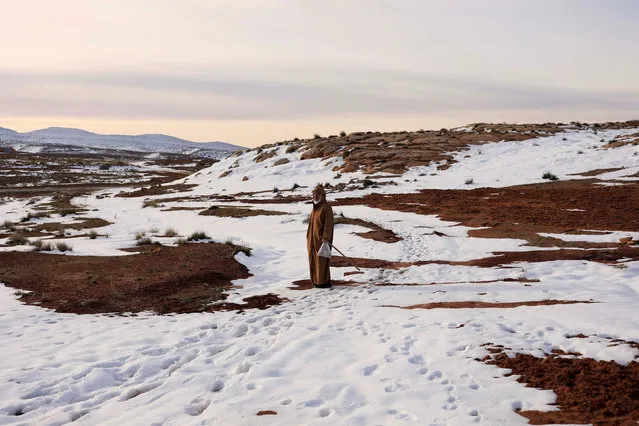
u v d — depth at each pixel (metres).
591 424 3.89
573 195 23.95
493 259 13.04
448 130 56.34
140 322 8.45
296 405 4.79
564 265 11.53
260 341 7.14
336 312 8.55
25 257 14.45
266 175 45.16
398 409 4.51
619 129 47.84
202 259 14.20
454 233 17.95
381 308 8.59
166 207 33.19
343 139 52.41
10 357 6.60
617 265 11.02
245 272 13.05
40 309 9.20
